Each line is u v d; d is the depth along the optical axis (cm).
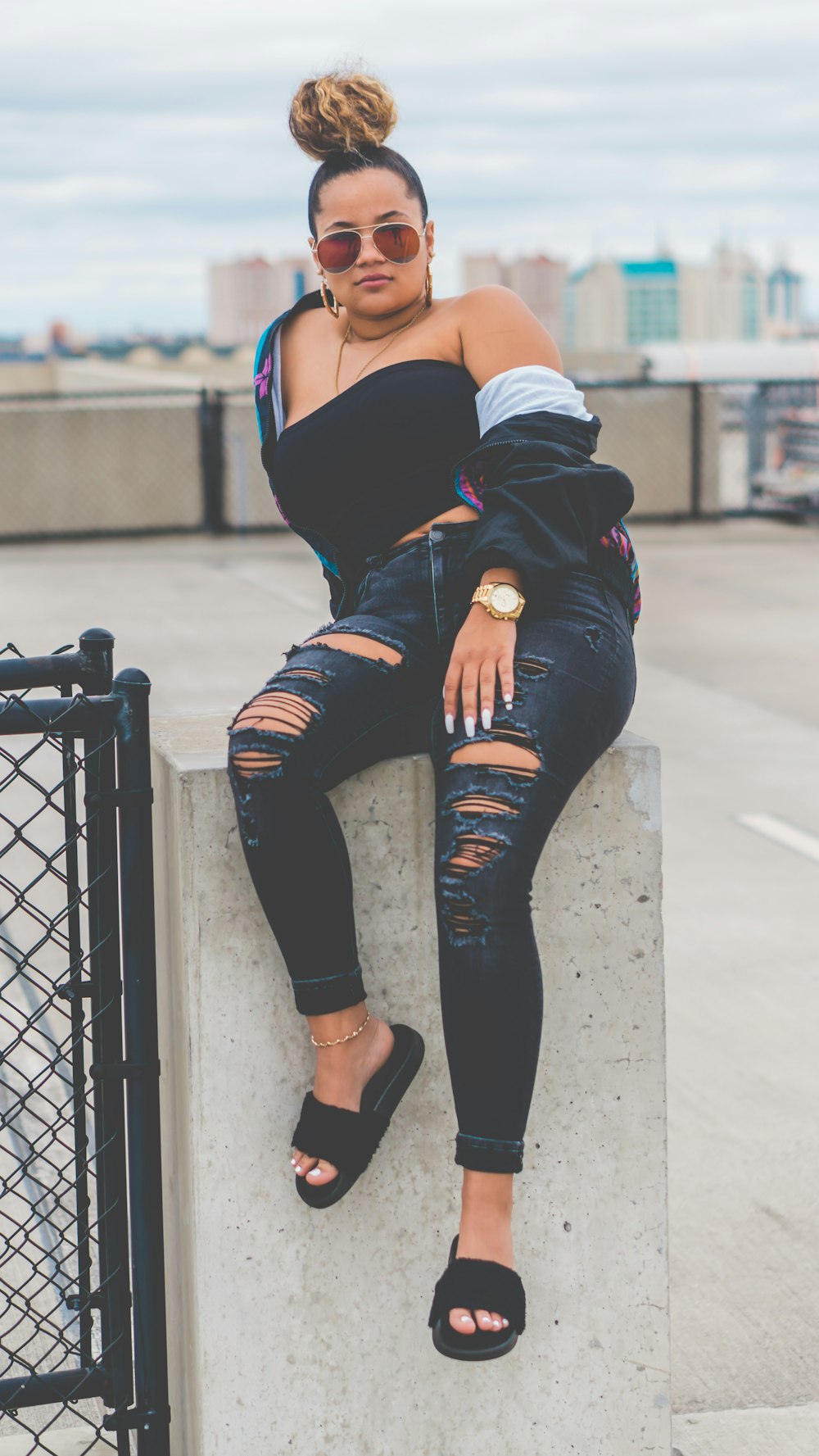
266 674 880
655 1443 240
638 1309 236
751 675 903
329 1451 229
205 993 216
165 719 259
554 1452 236
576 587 214
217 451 1561
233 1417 224
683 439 1622
